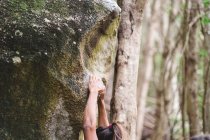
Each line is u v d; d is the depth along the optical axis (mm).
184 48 10258
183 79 11242
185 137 11422
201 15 10047
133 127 6660
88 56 5660
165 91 12750
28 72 5316
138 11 6848
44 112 5383
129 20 6812
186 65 11031
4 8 5328
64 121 5512
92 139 5410
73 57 5418
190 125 11117
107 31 5836
